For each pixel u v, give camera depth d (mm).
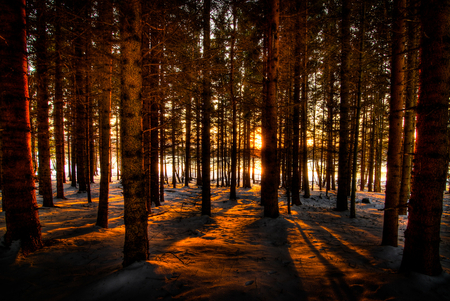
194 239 5672
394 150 4793
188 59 5805
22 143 4121
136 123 3336
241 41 8039
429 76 2947
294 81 10953
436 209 2967
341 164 10031
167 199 13484
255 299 2691
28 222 4152
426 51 2986
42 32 6043
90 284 3031
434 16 2904
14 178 4035
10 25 3992
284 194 15531
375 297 2678
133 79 3318
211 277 3266
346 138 9922
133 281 2943
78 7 5152
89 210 8789
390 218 4836
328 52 9398
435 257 3010
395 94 4816
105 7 4715
